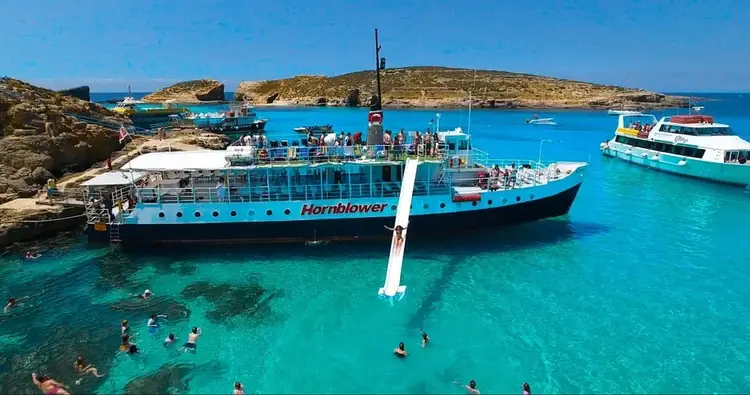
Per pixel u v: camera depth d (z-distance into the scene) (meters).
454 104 196.25
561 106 195.75
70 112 63.06
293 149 32.22
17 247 33.00
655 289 27.05
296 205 31.44
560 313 24.34
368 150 32.59
